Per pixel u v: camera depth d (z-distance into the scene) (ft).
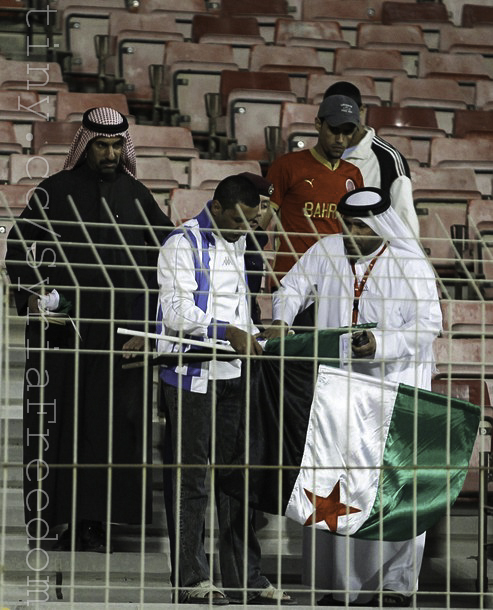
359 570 62.44
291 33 145.69
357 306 64.28
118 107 119.34
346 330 54.34
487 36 150.92
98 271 66.90
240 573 59.47
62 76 130.31
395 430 56.03
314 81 131.03
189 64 125.80
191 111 125.18
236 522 59.36
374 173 81.76
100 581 64.08
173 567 60.08
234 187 60.13
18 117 114.42
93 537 66.08
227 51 133.08
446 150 121.70
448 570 52.80
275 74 127.54
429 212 107.04
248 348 52.26
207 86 126.21
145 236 69.72
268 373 56.65
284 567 68.90
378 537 55.67
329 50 142.82
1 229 90.12
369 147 82.02
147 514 64.13
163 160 107.86
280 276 77.87
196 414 59.62
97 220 67.62
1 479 72.08
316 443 55.72
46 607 54.44
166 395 60.54
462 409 56.65
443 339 85.46
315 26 146.72
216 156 120.57
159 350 59.52
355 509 55.47
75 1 138.21
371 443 55.88
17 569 63.67
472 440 56.70
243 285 61.52
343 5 153.99
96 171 68.54
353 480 55.62
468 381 77.61
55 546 65.41
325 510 55.47
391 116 126.82
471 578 68.90
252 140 120.78
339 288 64.80
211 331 58.44
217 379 59.82
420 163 120.98
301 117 119.55
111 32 133.59
